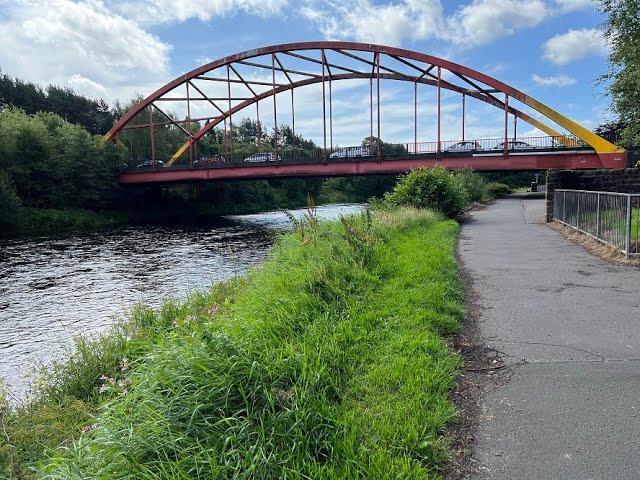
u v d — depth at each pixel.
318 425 2.96
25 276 18.23
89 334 10.23
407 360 4.04
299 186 79.81
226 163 51.31
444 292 6.33
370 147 50.03
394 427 3.03
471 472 2.72
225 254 22.98
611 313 5.61
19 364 8.53
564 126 38.94
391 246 9.60
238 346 3.50
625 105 14.80
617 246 9.23
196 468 2.45
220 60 58.25
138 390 3.05
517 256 9.83
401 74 54.31
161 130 82.44
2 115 48.41
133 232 36.84
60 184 47.53
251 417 2.90
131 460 2.48
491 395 3.65
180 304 9.37
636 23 13.54
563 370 4.06
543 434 3.08
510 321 5.45
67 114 80.50
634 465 2.73
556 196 16.05
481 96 51.62
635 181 16.34
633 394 3.59
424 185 19.19
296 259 7.88
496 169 40.06
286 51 55.00
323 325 4.73
